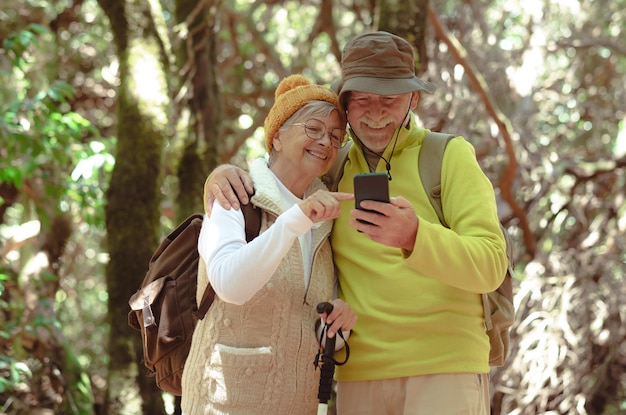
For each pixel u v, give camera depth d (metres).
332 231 3.41
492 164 8.66
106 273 5.93
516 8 10.80
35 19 8.77
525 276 7.98
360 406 3.29
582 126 10.52
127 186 5.94
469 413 3.18
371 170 3.42
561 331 7.59
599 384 7.64
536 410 7.47
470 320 3.23
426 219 3.26
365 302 3.26
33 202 8.02
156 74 6.14
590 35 11.12
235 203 3.12
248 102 10.65
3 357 6.44
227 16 10.15
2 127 6.79
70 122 7.00
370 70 3.22
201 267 3.23
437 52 9.02
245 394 3.08
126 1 6.19
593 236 8.51
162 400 5.77
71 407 7.16
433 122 8.94
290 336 3.13
